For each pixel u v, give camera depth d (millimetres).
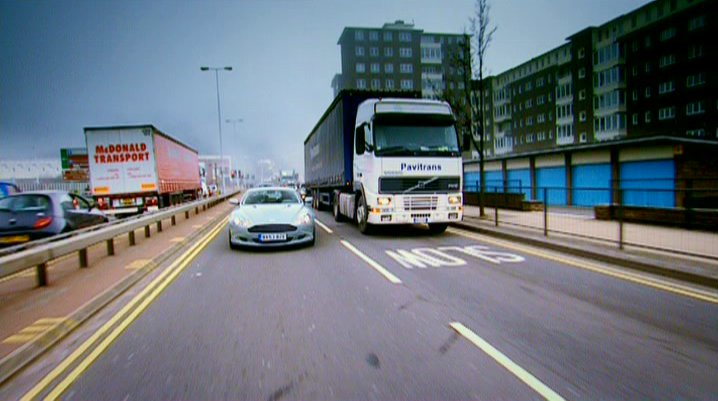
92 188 18250
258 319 4703
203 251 9664
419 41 67750
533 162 23125
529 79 52812
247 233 9109
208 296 5742
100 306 5312
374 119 10516
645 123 38469
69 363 3645
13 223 8906
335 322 4539
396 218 10391
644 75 38531
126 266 7414
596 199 10211
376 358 3582
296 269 7352
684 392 2932
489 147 60156
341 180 13641
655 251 7723
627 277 6359
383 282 6277
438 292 5668
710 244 8125
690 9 34719
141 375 3367
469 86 17578
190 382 3223
